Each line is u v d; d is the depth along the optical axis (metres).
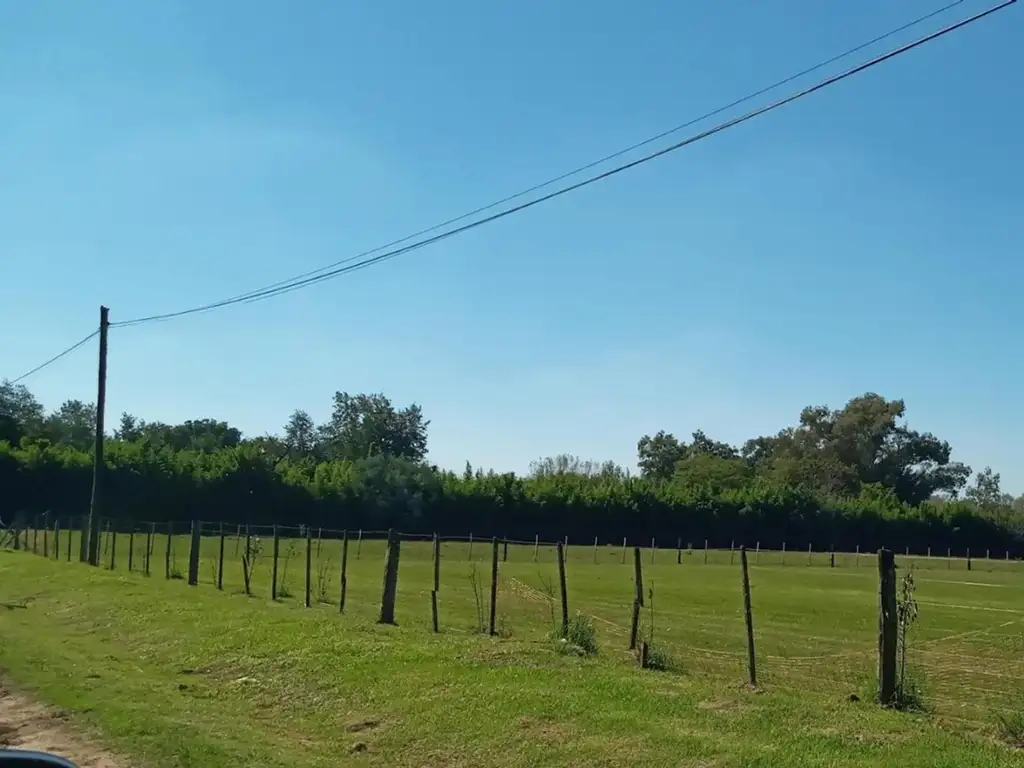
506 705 12.18
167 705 13.62
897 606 12.76
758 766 9.42
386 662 15.07
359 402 146.38
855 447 126.88
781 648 21.73
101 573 31.70
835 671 17.34
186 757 10.88
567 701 12.08
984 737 10.67
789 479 121.75
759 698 12.09
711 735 10.48
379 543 69.25
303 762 10.96
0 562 37.00
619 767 9.89
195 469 79.00
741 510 94.25
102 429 38.62
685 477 116.88
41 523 67.56
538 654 15.16
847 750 9.76
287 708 13.81
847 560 78.38
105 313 39.25
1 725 12.62
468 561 56.28
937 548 96.31
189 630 19.66
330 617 20.44
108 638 20.50
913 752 9.64
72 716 12.95
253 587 30.22
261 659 16.45
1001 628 28.95
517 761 10.48
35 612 24.64
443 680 13.72
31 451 73.69
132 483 76.38
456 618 24.31
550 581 39.50
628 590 39.19
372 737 12.06
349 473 86.81
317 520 82.38
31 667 16.25
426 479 87.75
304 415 144.88
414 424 145.50
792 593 41.31
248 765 10.62
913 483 126.06
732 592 40.62
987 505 119.75
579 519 91.00
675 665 15.89
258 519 80.19
